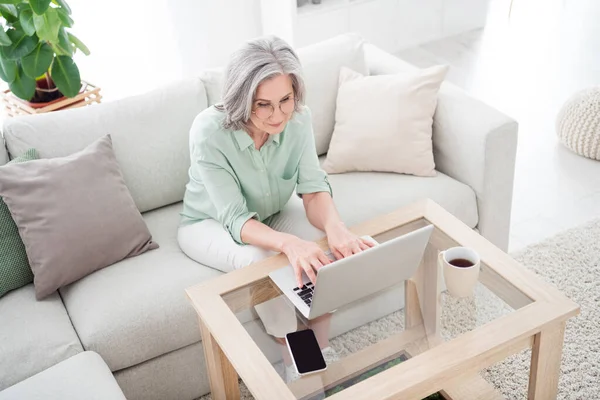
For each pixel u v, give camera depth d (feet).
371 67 9.32
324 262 6.51
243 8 12.72
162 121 8.04
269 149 7.16
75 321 6.90
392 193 8.14
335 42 8.93
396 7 13.61
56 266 7.02
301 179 7.53
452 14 14.44
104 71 12.69
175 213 8.24
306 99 8.59
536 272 8.73
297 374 5.61
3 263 7.08
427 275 6.46
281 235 6.84
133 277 7.20
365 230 6.98
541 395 6.41
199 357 7.25
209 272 7.27
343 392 5.40
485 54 13.92
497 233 8.70
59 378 6.09
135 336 6.77
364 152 8.41
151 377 7.08
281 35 12.89
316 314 6.05
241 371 5.63
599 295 8.34
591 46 13.97
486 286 6.28
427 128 8.34
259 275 6.54
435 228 7.00
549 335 6.03
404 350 5.80
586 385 7.27
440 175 8.48
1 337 6.66
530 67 13.39
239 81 6.29
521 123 11.81
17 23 8.95
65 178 7.18
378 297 6.21
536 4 15.61
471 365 5.73
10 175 7.03
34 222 7.00
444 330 5.90
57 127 7.69
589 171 10.64
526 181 10.50
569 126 10.83
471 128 8.05
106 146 7.61
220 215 7.14
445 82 8.77
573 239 9.21
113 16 12.17
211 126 6.89
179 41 12.47
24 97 9.17
